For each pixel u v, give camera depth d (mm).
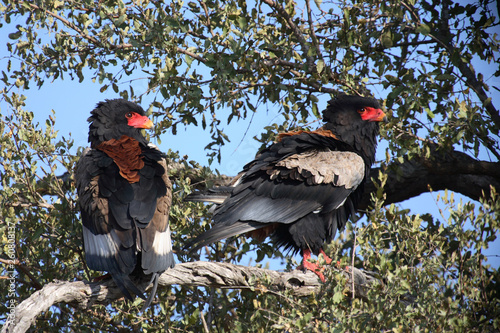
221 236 9766
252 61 11117
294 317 7504
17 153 10320
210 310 9875
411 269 8102
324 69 10953
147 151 10016
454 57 10539
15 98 10516
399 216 8570
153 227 8703
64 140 10727
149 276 9008
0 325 9414
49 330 9836
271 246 11062
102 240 8648
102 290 8344
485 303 8109
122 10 10922
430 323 7668
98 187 8945
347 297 8828
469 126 10297
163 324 8922
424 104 10766
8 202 10055
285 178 10398
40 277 10289
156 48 11062
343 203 10938
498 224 8141
